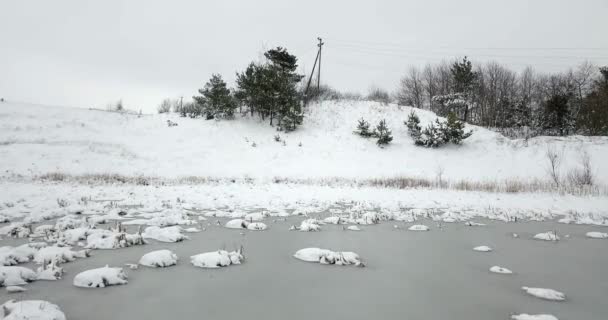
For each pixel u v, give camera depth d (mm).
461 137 28047
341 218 8766
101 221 7555
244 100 31031
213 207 10312
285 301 3682
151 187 14977
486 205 12586
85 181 16500
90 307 3412
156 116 32562
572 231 8227
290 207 10820
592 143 26656
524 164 25422
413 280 4473
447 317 3395
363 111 33156
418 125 30500
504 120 40844
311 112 33125
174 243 6043
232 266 4875
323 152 27172
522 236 7531
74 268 4621
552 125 36219
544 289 4125
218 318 3230
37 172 19703
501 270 4922
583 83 47688
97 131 27969
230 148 27375
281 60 30812
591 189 16359
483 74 49281
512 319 3377
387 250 5965
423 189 16906
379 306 3615
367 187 17062
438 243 6598
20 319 2869
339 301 3723
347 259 5148
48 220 7875
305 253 5344
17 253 4867
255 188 15570
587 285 4465
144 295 3756
